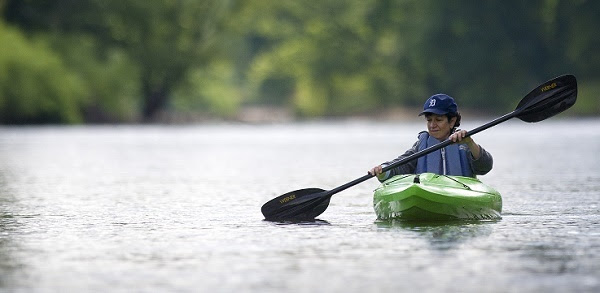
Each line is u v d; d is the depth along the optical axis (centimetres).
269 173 6375
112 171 6631
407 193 3409
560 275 2328
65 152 9306
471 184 3559
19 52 18100
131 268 2486
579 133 14362
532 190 4878
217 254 2714
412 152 3725
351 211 3903
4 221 3594
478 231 3166
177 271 2438
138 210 3997
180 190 5041
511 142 11212
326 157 8331
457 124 3725
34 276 2377
